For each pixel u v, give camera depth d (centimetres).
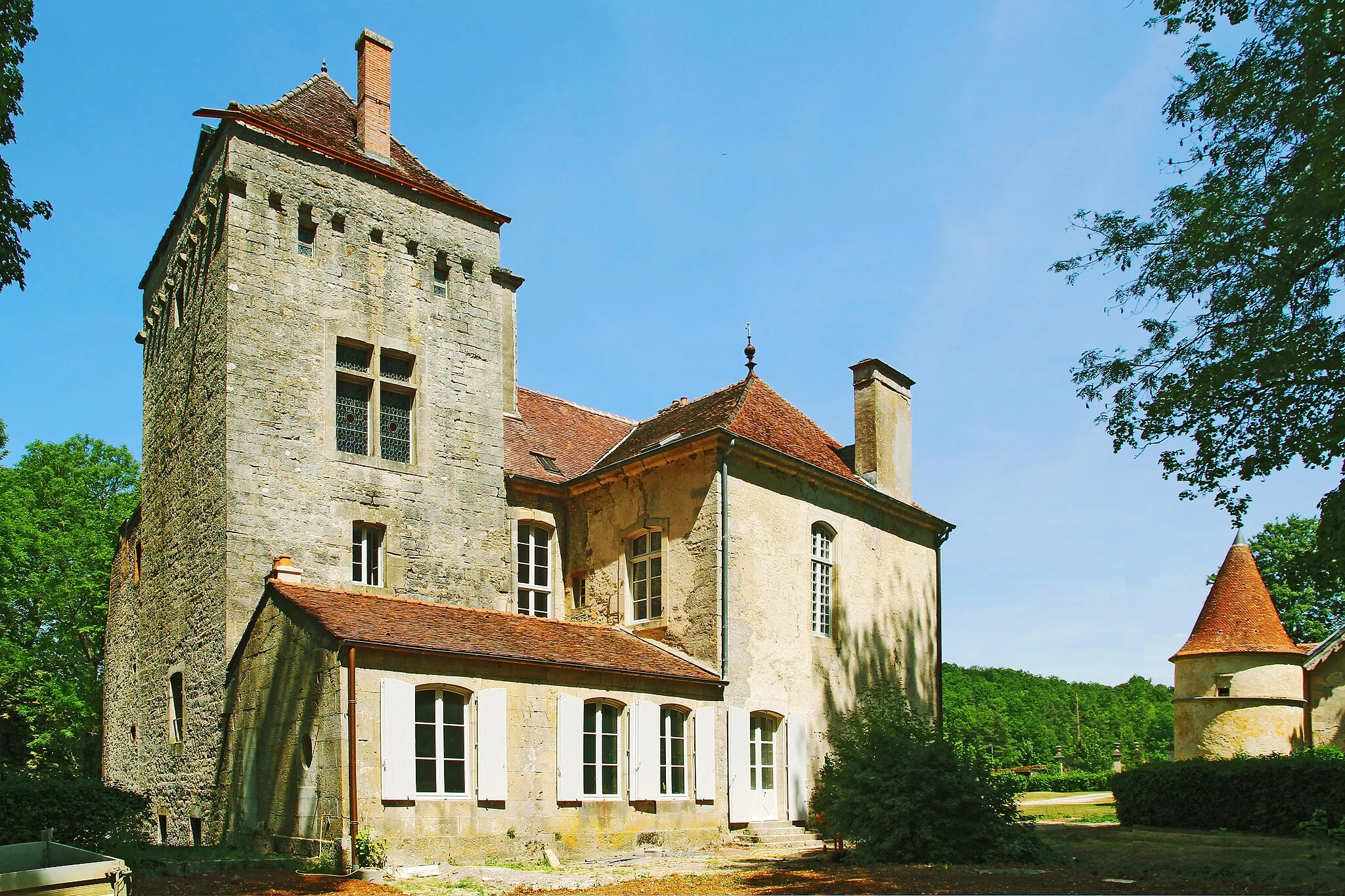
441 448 2073
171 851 1502
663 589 2061
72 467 3594
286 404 1853
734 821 1906
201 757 1755
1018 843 1595
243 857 1396
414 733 1458
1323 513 1241
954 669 9469
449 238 2178
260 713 1575
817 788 1930
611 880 1355
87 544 3412
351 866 1316
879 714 1830
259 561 1766
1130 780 2439
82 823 1677
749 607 2012
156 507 2138
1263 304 1330
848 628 2277
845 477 2309
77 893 857
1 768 3422
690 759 1862
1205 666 2906
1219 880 1359
